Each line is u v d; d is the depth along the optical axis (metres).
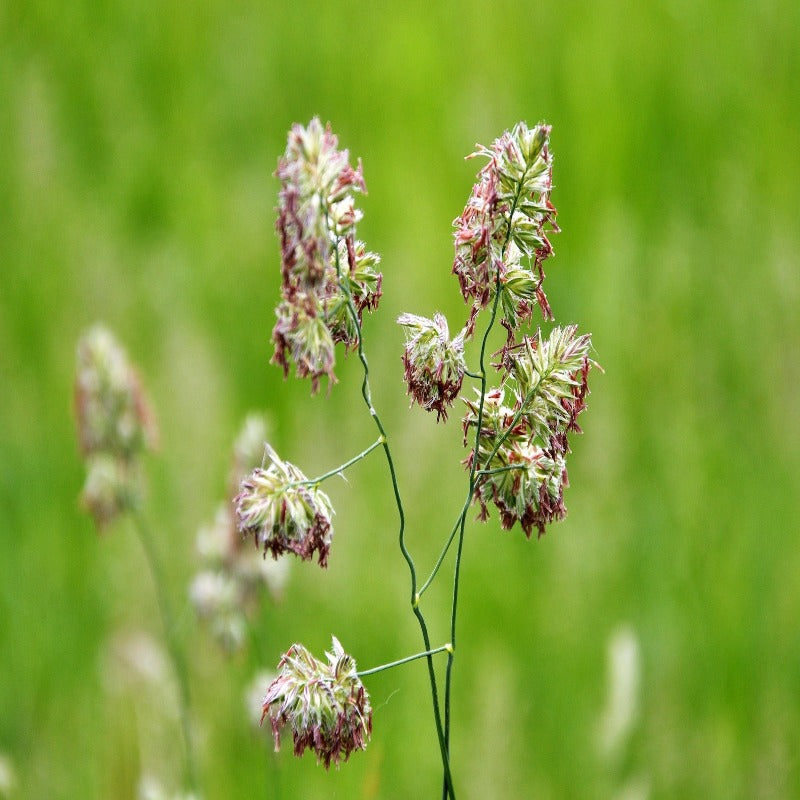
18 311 0.84
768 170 0.91
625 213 0.86
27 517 0.70
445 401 0.37
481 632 0.64
